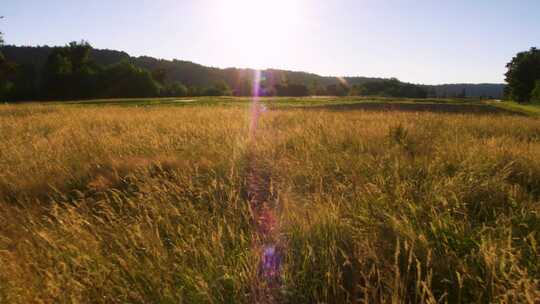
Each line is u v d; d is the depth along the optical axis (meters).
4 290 2.62
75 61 81.31
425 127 10.02
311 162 5.48
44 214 4.36
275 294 2.46
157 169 5.92
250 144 7.06
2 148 7.67
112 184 5.35
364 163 5.53
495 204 3.97
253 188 4.79
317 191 4.39
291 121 12.12
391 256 2.81
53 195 5.07
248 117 13.02
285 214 3.50
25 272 2.84
